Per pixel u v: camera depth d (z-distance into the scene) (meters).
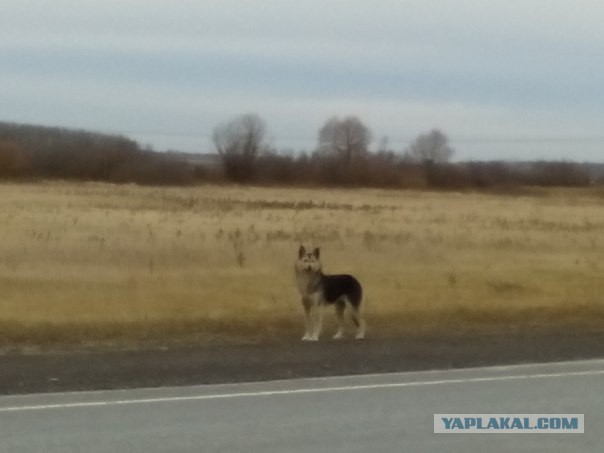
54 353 23.92
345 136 139.75
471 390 18.75
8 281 32.44
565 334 28.19
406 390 18.69
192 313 29.41
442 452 14.10
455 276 38.12
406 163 139.00
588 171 140.50
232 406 17.14
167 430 15.30
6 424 15.64
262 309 30.44
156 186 118.19
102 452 13.95
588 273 41.09
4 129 133.00
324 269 37.97
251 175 138.75
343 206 81.38
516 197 112.38
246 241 43.72
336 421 16.02
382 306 31.97
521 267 41.59
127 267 35.59
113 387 18.98
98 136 132.25
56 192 90.44
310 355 23.33
